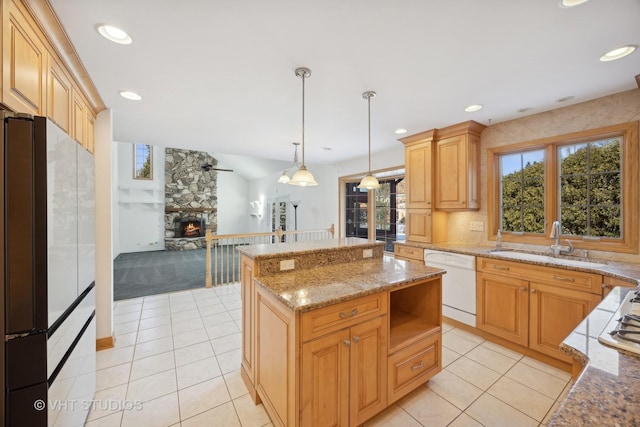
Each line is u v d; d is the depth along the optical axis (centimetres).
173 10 133
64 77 169
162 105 254
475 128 311
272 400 158
